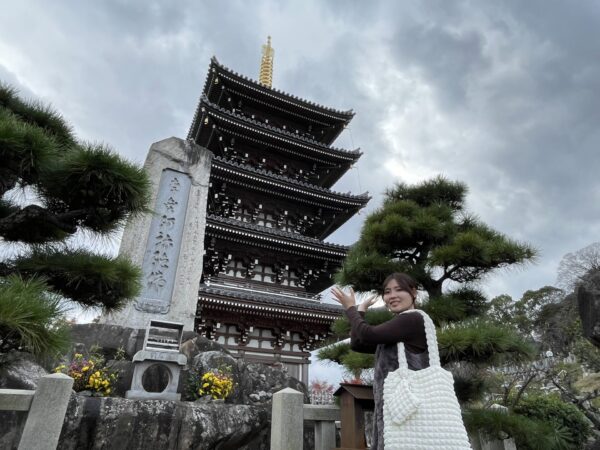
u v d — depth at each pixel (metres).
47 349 2.77
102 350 8.10
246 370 8.66
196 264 10.45
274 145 22.56
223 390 7.10
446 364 5.25
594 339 7.80
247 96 23.34
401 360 2.24
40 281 3.22
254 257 19.30
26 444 3.80
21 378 6.00
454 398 2.10
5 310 2.53
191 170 11.48
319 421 4.82
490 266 6.08
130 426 5.45
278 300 16.73
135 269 4.64
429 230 6.25
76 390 6.26
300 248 19.30
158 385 7.34
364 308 2.83
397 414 2.08
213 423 5.98
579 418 9.06
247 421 6.29
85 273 4.21
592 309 7.88
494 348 4.74
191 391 7.22
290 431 4.30
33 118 5.09
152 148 11.38
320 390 22.48
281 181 20.38
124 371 7.25
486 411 4.99
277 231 18.97
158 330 7.56
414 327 2.35
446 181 7.57
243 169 19.33
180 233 10.59
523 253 5.80
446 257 5.84
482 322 5.11
